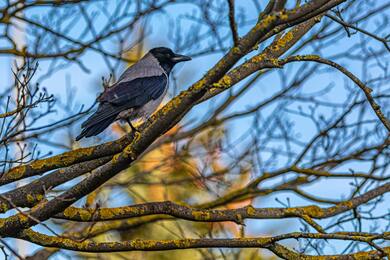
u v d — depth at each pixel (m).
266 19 7.83
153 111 12.44
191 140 16.12
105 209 9.73
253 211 10.12
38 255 13.77
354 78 9.48
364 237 8.88
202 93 8.09
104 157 9.47
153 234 15.95
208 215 9.91
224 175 15.95
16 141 11.37
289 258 9.09
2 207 9.43
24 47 13.85
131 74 12.45
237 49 7.84
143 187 16.53
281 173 15.13
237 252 14.86
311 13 8.80
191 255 15.46
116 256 15.45
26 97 11.10
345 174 14.73
